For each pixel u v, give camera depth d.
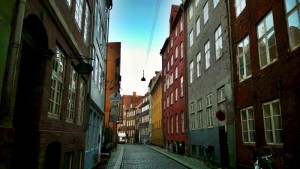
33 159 6.00
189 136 24.98
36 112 6.19
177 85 31.25
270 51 11.03
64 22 7.57
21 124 6.09
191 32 25.83
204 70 20.88
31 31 6.07
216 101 17.78
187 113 25.94
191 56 25.41
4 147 4.31
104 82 22.31
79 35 10.24
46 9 6.25
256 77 12.08
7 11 4.38
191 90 24.98
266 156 9.77
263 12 11.56
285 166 9.70
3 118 4.47
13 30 4.61
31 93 6.27
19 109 6.16
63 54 8.25
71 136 9.17
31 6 5.41
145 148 45.41
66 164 9.10
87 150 12.88
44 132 6.37
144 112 75.25
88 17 12.52
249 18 12.99
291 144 9.34
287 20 9.74
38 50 6.45
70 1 8.69
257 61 12.05
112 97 19.66
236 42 14.62
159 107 49.12
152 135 60.47
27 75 6.34
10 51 4.53
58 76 7.77
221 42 17.14
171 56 36.12
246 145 12.98
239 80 14.10
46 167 7.72
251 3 12.77
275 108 10.66
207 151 18.06
